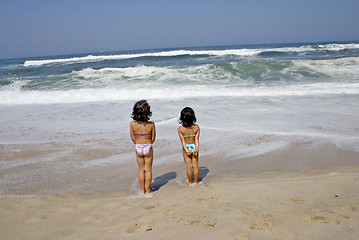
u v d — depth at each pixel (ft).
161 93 37.63
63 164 16.20
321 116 24.56
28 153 17.90
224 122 23.63
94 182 13.92
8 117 27.63
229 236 8.23
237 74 50.72
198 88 40.09
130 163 16.29
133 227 9.20
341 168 14.34
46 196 12.37
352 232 8.07
